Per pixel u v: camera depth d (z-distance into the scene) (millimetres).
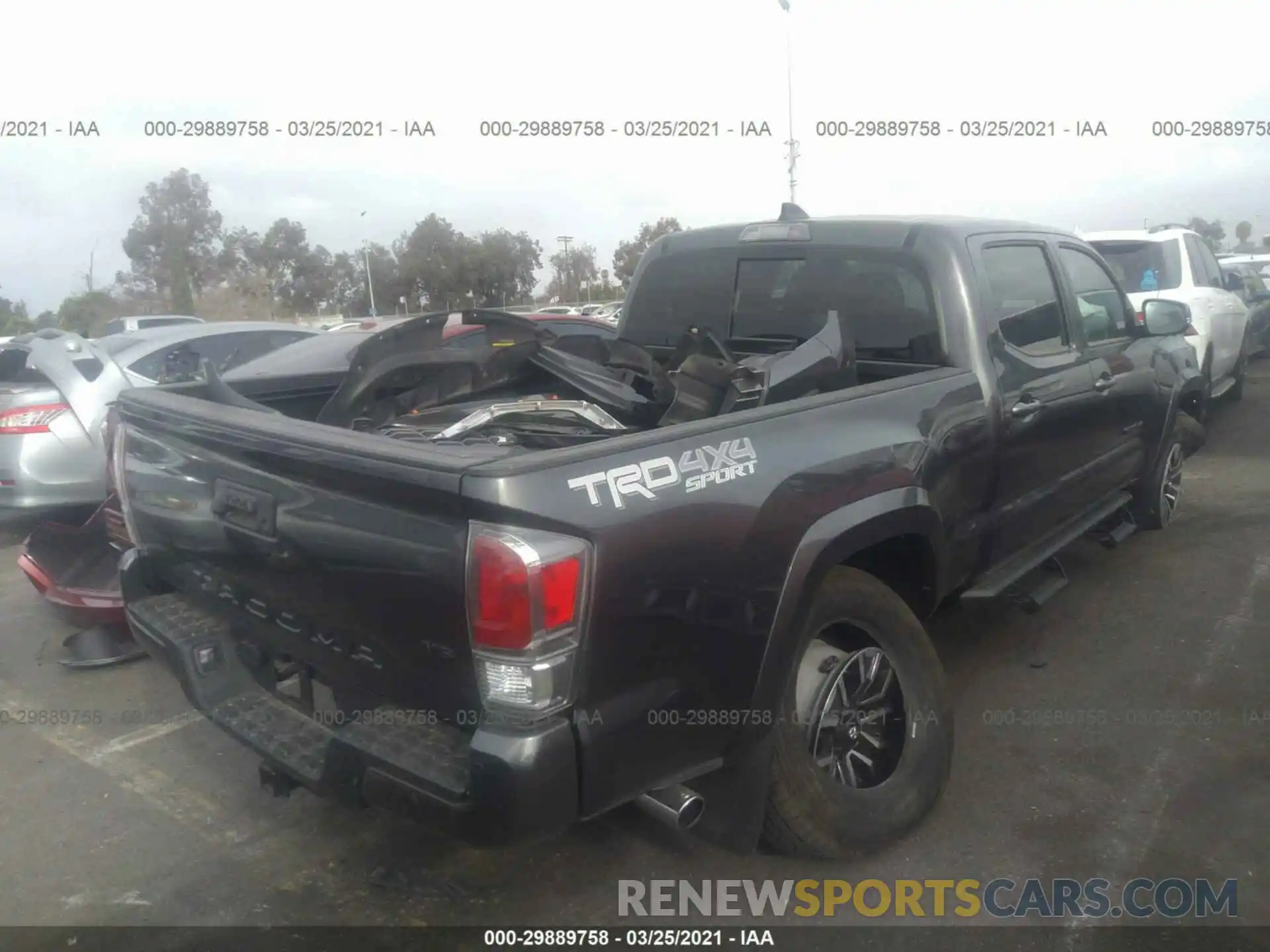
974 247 3832
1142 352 5238
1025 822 3270
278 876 3139
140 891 3070
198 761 3914
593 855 3193
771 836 2908
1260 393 11820
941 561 3434
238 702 2957
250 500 2656
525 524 2080
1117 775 3535
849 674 3035
